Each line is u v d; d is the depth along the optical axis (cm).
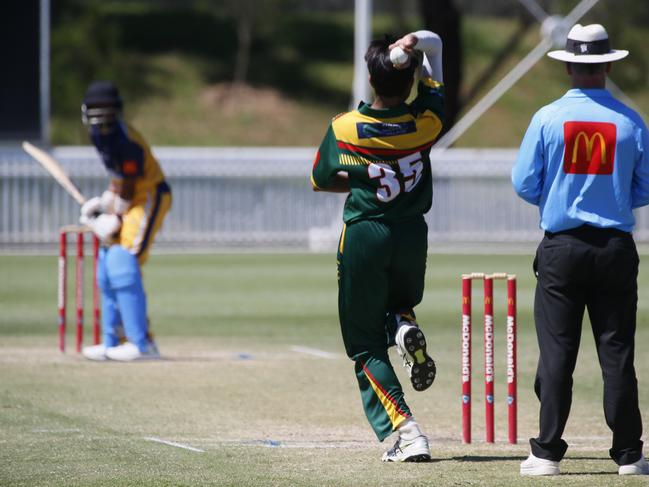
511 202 11081
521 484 2198
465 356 2759
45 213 10225
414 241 2431
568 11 15688
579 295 2306
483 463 2456
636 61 19962
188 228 10644
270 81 19662
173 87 19125
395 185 2400
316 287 7331
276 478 2281
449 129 11794
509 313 2739
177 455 2561
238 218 10725
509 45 13675
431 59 2498
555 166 2298
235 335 5147
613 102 2316
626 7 19912
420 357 2384
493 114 19325
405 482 2228
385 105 2417
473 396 3575
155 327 5438
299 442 2767
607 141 2278
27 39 10425
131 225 4209
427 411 3312
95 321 4375
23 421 3048
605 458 2531
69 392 3559
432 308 6262
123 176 4166
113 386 3691
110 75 17488
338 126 2428
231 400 3441
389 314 2511
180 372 3988
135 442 2739
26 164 10169
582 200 2280
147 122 18175
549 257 2302
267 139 18338
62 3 18188
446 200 11019
